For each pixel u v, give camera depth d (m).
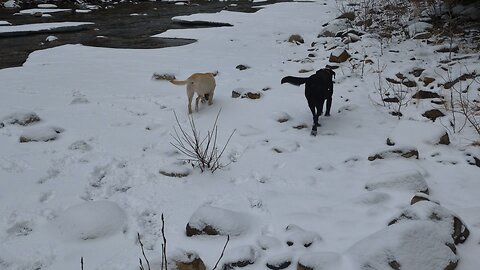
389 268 2.96
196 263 3.18
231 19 15.18
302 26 13.80
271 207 4.15
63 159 5.16
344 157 5.19
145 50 10.84
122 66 9.28
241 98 7.14
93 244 3.62
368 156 5.16
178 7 19.45
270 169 4.93
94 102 7.04
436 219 3.45
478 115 6.03
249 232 3.74
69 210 3.90
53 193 4.45
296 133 5.91
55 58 10.11
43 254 3.50
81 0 20.17
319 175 4.78
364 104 6.88
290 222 3.86
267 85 7.79
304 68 8.72
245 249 3.38
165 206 4.22
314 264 3.05
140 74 8.67
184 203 4.27
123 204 4.28
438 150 5.15
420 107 6.51
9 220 3.95
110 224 3.78
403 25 11.59
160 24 15.12
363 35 10.77
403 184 4.29
